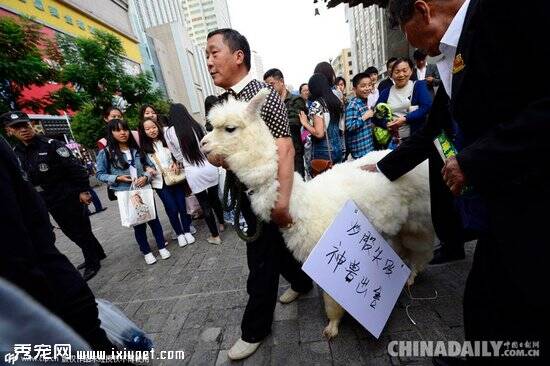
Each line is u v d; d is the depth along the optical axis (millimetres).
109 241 5234
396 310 2111
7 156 1169
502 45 854
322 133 3449
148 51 43562
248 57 1902
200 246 4074
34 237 1241
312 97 3586
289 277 2350
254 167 1595
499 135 875
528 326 1021
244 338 1958
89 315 1312
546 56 781
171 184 3967
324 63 4316
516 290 1022
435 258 2600
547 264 854
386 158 1923
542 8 764
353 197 1861
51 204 3580
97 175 3875
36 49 8609
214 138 1604
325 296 1896
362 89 3930
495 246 1103
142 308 2781
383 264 1889
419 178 2031
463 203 1325
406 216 1996
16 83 7906
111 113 4168
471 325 1218
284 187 1636
